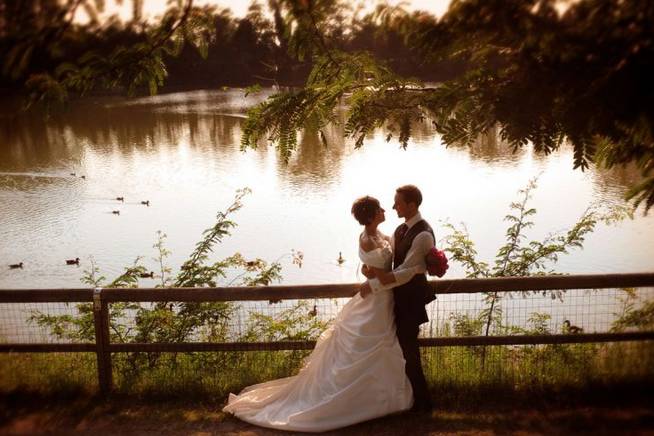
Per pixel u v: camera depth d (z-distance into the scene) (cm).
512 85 342
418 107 400
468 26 337
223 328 613
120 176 3738
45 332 749
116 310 628
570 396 467
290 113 424
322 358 440
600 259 1902
